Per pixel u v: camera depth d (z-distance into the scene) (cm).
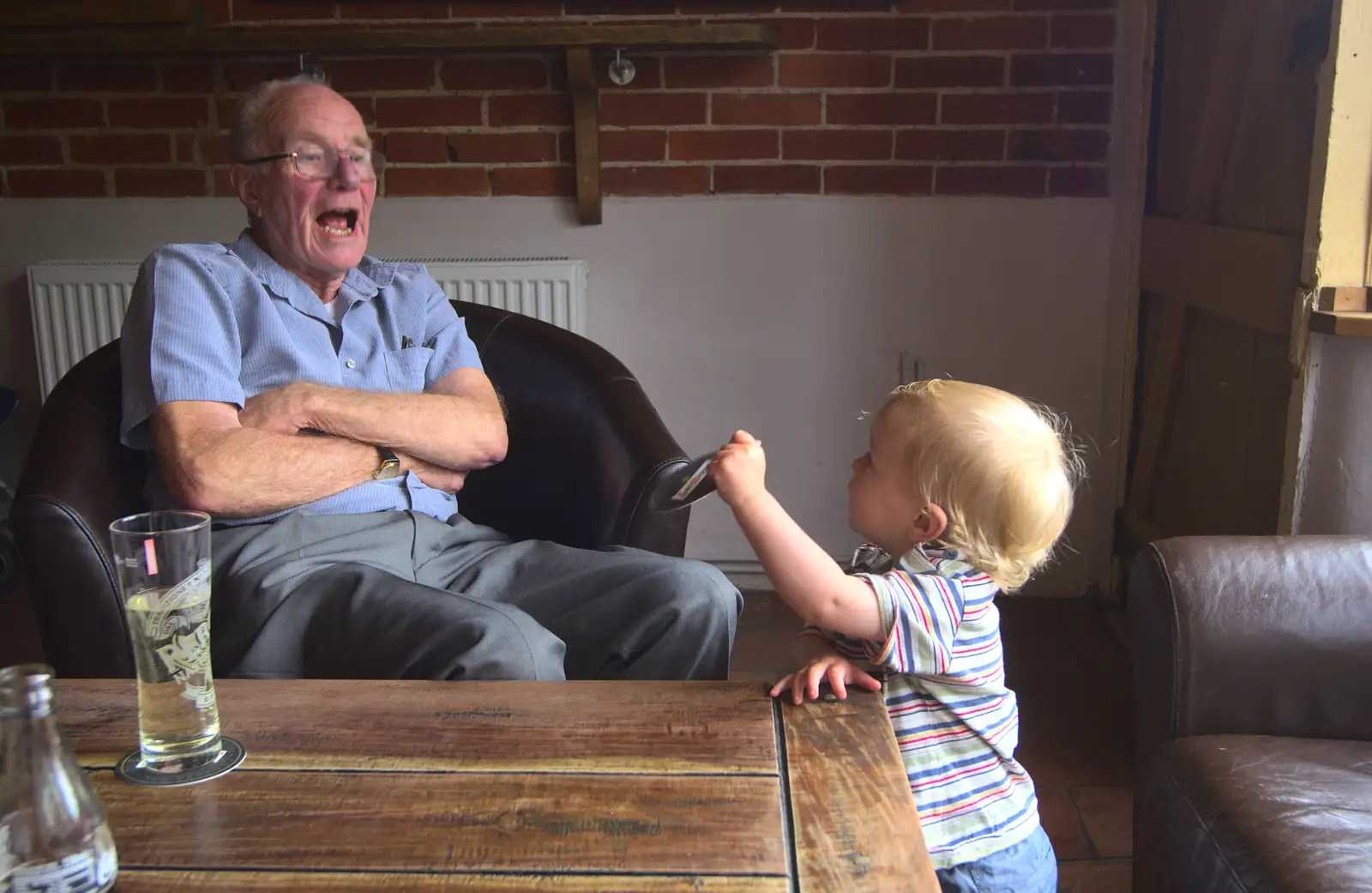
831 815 84
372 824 83
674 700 104
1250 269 192
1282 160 184
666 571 154
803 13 265
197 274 165
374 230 282
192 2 273
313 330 173
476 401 180
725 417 289
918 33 264
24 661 250
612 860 79
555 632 159
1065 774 202
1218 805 121
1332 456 173
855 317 280
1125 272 263
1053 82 265
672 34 254
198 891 76
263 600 152
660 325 285
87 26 274
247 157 169
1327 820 114
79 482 149
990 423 111
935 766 112
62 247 289
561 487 193
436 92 274
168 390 155
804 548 106
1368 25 159
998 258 274
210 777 90
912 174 271
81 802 74
